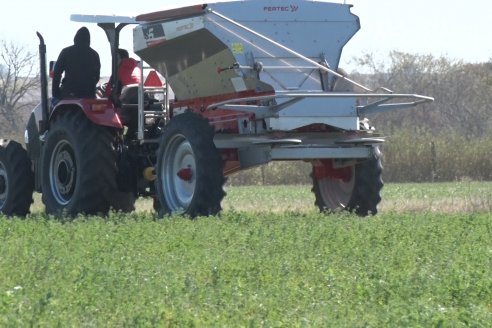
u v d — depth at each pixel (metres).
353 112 48.84
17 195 56.84
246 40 49.03
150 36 51.06
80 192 50.84
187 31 49.22
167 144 48.75
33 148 56.72
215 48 49.03
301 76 49.75
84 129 51.00
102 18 52.31
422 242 38.59
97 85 57.38
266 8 49.94
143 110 51.66
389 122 166.00
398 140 132.25
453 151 132.00
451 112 187.62
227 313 25.03
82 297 26.92
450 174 131.75
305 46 50.44
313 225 42.75
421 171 131.50
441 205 68.81
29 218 50.06
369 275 30.91
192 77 51.09
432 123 186.50
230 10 49.59
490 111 186.62
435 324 23.73
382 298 27.59
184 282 28.84
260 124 47.91
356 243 37.66
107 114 50.97
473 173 131.75
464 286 28.64
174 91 52.66
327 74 50.09
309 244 37.41
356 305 26.67
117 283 28.86
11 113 184.75
